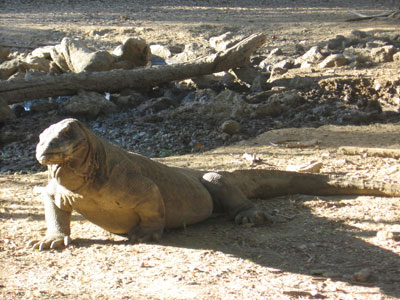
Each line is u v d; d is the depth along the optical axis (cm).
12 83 1480
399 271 509
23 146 1285
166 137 1283
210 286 473
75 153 525
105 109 1479
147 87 1662
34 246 580
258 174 760
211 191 689
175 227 647
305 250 568
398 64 1805
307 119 1380
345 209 704
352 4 3512
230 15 3098
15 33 2561
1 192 827
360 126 1275
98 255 557
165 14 3128
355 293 460
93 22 2838
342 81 1560
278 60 2039
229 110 1416
